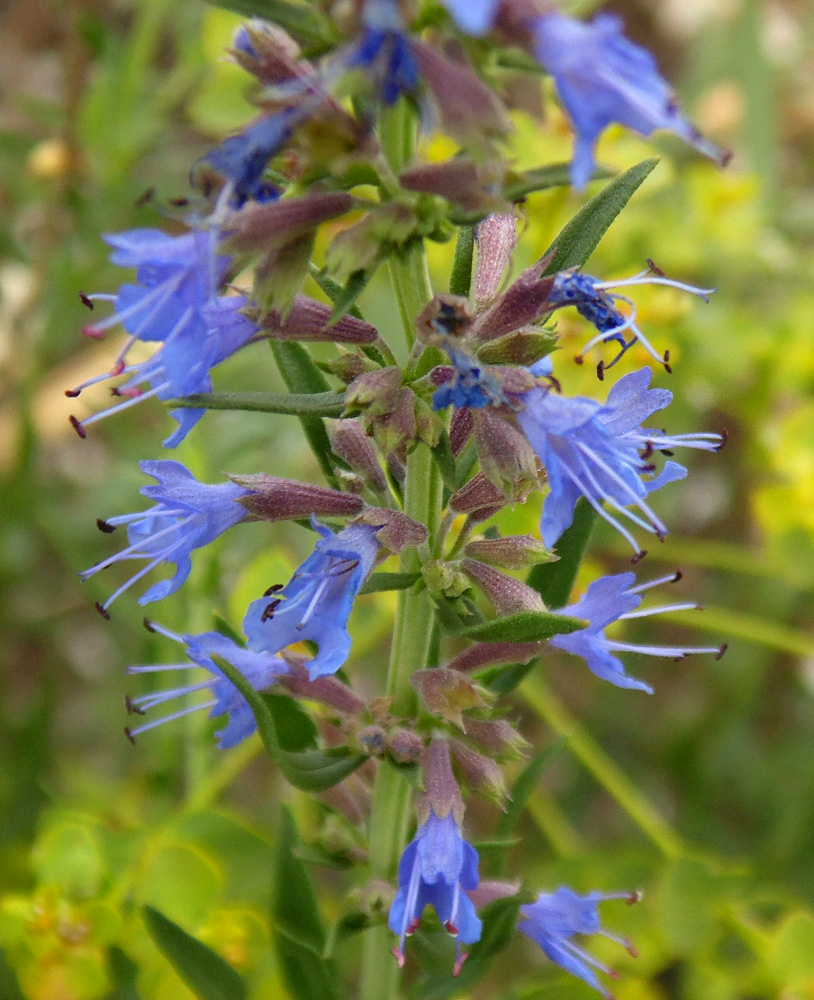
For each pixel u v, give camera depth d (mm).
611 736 201
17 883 154
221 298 101
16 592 201
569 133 165
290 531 184
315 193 96
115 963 134
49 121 189
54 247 192
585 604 106
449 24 91
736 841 189
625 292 175
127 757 187
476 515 112
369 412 101
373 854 120
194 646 111
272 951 137
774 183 217
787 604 198
